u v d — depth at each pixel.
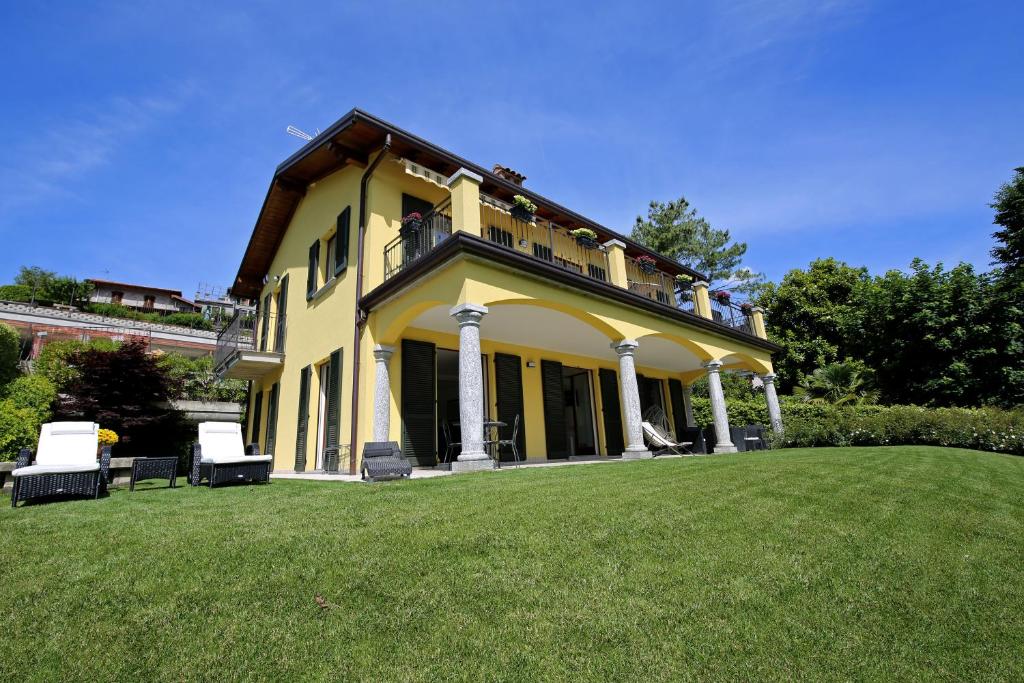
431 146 10.88
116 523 4.53
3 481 7.30
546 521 4.32
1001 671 2.60
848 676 2.53
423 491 5.58
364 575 3.35
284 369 14.46
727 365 17.31
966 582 3.46
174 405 16.66
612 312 11.02
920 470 6.93
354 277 11.08
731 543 3.93
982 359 18.06
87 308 42.94
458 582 3.27
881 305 20.72
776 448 13.73
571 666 2.53
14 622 2.80
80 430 7.23
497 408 12.17
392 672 2.47
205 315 46.34
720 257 32.59
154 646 2.63
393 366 10.45
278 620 2.86
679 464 7.62
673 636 2.76
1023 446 10.60
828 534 4.18
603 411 15.03
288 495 5.93
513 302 9.19
